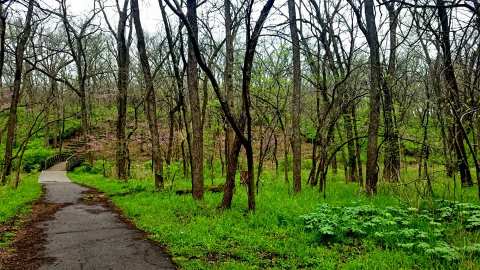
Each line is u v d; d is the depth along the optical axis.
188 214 11.77
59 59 42.91
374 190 14.39
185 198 14.68
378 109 14.71
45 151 42.56
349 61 17.75
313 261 7.32
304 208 11.75
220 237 9.07
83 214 13.51
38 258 8.16
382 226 9.15
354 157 20.88
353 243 8.38
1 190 19.83
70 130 50.19
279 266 7.17
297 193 15.46
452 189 14.88
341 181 21.31
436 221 9.73
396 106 17.42
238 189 17.06
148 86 18.94
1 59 20.08
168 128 34.25
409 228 8.99
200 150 14.34
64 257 8.20
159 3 16.94
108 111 46.25
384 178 16.98
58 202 16.72
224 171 28.80
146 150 36.91
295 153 16.36
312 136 23.48
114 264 7.68
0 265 7.71
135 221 11.78
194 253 8.06
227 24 14.66
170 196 15.80
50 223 11.94
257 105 22.52
